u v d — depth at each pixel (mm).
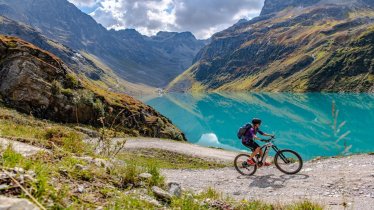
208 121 117688
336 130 3863
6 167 5211
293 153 17375
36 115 48781
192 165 34375
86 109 53312
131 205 5734
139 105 67688
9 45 53031
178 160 36094
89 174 6832
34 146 8945
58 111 50750
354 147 55875
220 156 40625
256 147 17781
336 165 18547
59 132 13078
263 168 20312
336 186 13977
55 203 4641
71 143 10844
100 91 63844
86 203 5230
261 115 115688
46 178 5125
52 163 7070
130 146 40094
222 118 121312
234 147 73938
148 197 6727
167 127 67250
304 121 94750
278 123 93188
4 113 39281
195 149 43906
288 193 13742
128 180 7469
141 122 61500
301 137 70312
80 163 7625
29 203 3469
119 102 63125
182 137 69500
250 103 175875
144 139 50500
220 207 8055
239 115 123812
